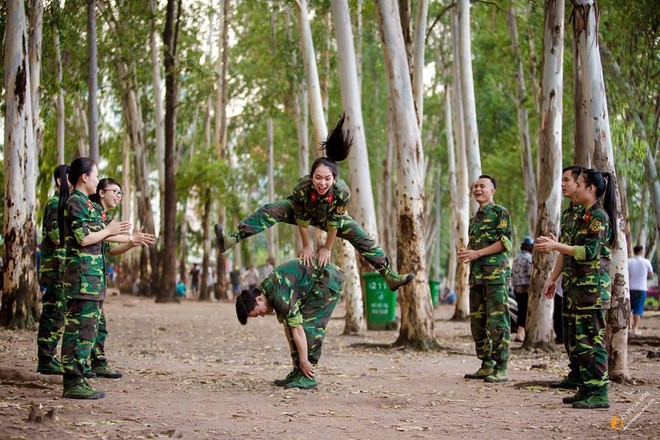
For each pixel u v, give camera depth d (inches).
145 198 1441.9
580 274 309.0
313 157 1437.0
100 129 1589.6
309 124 1445.6
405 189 571.2
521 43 1094.4
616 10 780.6
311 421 274.4
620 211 382.6
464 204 999.6
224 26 1547.7
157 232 1850.4
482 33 1206.9
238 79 1595.7
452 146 1366.9
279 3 1398.9
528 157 1178.6
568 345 338.0
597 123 397.1
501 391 356.5
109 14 999.0
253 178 2146.9
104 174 1930.4
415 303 571.5
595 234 304.2
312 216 335.0
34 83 700.0
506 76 1207.6
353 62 685.9
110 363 451.2
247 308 336.2
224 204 1622.8
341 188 329.1
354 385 373.1
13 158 639.1
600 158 395.9
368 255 341.1
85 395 303.7
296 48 1232.2
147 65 1198.9
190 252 3021.7
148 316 951.6
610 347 381.7
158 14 1161.4
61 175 304.8
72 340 299.4
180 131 1596.9
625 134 733.9
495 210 392.8
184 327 788.6
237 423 266.8
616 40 800.9
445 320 984.9
